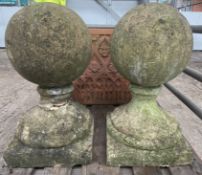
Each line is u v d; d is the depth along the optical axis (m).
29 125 1.61
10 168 1.51
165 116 1.69
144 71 1.45
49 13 1.39
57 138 1.52
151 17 1.40
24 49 1.39
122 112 1.74
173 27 1.39
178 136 1.60
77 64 1.51
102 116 2.10
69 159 1.51
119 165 1.51
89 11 5.65
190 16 5.77
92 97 2.27
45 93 1.63
